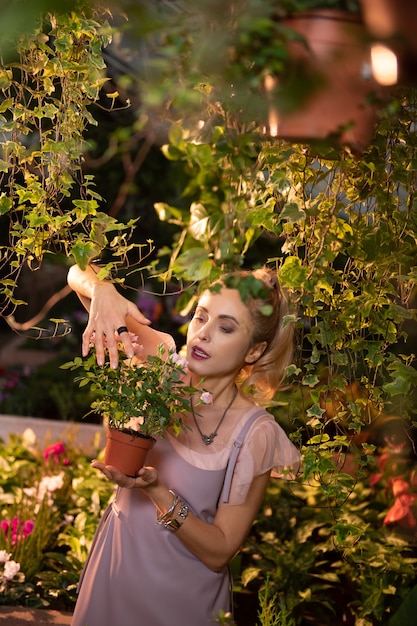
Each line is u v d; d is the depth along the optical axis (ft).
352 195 7.58
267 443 7.41
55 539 13.10
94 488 13.91
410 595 7.82
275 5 5.43
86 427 17.46
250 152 6.35
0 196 7.85
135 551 7.33
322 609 12.19
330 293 7.48
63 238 8.13
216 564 7.24
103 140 21.43
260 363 7.79
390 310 7.61
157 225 23.13
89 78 7.57
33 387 22.57
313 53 5.43
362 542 11.71
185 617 7.26
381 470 12.76
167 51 5.14
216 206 6.81
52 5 3.43
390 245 7.52
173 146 6.99
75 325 27.58
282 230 7.60
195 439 7.47
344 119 5.69
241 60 5.37
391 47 5.21
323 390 7.72
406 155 7.32
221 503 7.36
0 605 10.96
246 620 11.85
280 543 12.84
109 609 7.38
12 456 15.61
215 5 4.88
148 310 23.57
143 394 6.75
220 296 7.36
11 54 7.30
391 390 7.43
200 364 7.36
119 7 4.02
